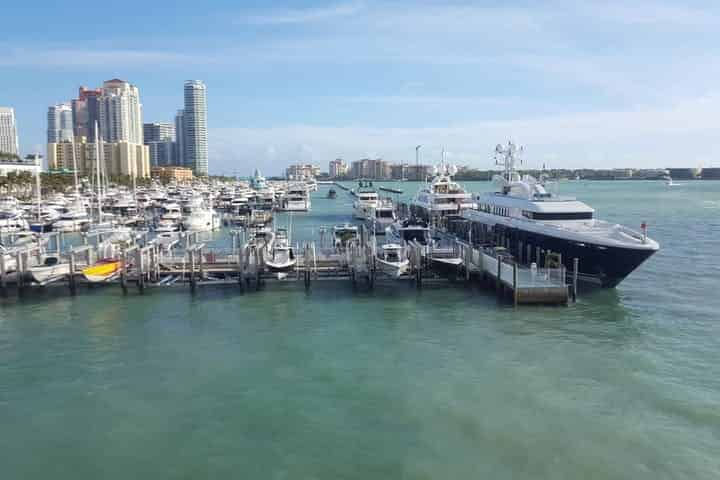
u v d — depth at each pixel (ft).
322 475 65.46
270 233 211.82
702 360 98.27
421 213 271.69
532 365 96.37
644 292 148.36
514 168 222.48
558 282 136.15
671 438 71.97
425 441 72.13
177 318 127.24
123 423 77.97
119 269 154.81
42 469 67.67
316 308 134.82
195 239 264.52
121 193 492.13
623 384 88.17
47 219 308.40
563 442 71.26
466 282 155.74
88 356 103.09
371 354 102.89
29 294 148.15
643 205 478.18
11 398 85.81
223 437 74.08
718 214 378.73
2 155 613.93
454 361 98.63
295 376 93.09
